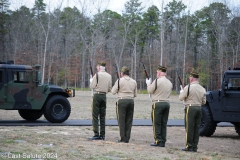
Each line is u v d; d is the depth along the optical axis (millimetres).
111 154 8734
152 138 12578
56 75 54812
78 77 60281
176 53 54438
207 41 53656
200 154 9664
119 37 59906
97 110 11289
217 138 13805
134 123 16406
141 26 57812
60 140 10594
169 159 8516
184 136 13430
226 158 9273
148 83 10969
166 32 58062
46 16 57125
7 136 10750
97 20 55500
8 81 14984
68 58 58094
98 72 11406
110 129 14195
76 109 23062
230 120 13680
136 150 9539
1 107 14891
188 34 56031
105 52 59625
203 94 10469
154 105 10727
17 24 57312
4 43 57250
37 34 58875
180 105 31078
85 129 13656
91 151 8969
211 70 49594
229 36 46531
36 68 15344
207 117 14031
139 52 59844
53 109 15414
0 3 57031
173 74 57719
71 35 57906
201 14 53688
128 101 11008
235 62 44844
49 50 55188
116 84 11055
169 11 56156
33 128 13312
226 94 13719
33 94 15219
